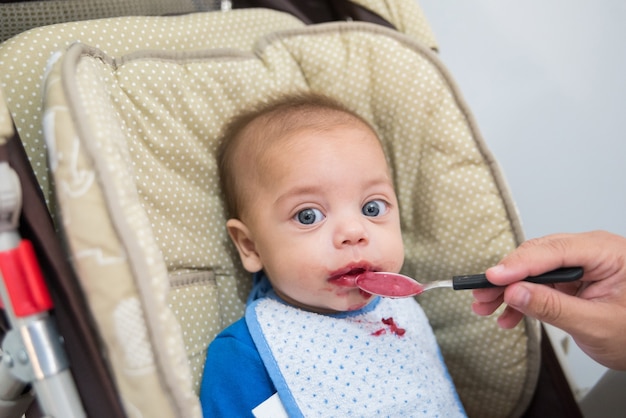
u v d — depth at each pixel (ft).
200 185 3.14
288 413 2.76
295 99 3.15
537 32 4.51
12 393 2.10
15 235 1.91
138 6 3.32
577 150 4.64
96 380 1.99
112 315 1.92
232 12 3.40
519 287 2.42
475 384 3.51
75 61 2.23
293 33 3.39
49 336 1.92
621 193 4.59
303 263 2.82
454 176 3.28
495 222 3.27
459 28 4.73
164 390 1.96
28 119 2.61
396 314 3.14
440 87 3.31
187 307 2.97
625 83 4.38
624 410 3.26
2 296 1.89
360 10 3.57
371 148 2.99
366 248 2.82
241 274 3.30
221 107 3.15
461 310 3.40
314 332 2.92
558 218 4.84
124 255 1.94
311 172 2.85
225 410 2.76
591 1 4.33
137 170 2.85
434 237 3.35
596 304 2.48
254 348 2.89
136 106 2.88
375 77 3.35
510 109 4.75
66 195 1.97
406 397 2.87
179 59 3.07
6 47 2.66
